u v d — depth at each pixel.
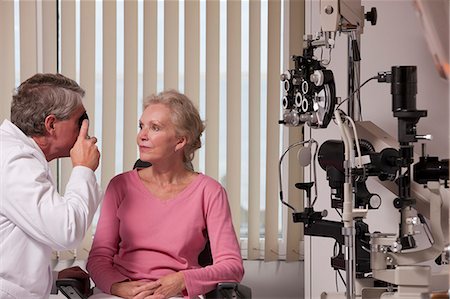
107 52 3.49
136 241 2.06
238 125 3.50
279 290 3.40
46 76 1.98
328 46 2.22
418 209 2.37
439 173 2.23
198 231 2.07
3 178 1.77
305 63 2.21
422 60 2.97
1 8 3.50
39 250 1.81
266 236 3.50
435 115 2.96
